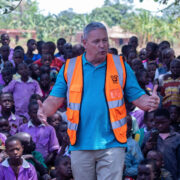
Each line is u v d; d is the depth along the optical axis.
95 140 3.39
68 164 5.27
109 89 3.41
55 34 45.38
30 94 8.04
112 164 3.39
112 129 3.40
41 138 6.44
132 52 10.12
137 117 6.72
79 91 3.43
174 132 5.87
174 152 5.63
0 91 8.51
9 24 45.62
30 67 8.76
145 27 39.62
